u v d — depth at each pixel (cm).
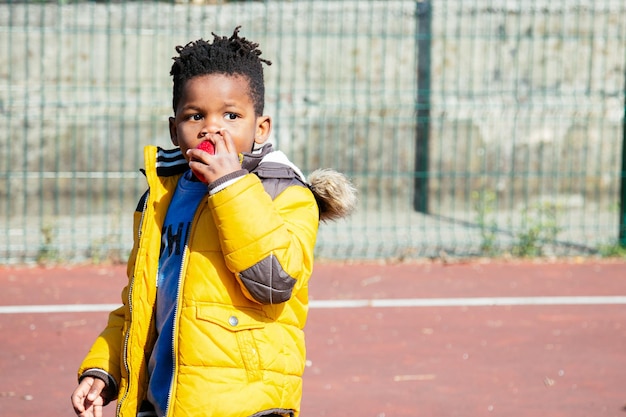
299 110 1747
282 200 380
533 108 1784
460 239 1587
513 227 1697
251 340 368
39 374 860
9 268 1359
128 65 1722
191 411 360
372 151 1775
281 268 358
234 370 364
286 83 1750
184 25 1734
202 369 363
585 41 1798
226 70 376
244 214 353
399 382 847
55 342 970
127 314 394
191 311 367
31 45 1700
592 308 1150
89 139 1717
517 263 1437
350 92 1766
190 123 379
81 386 396
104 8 1717
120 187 1712
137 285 387
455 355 937
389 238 1588
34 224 1670
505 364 908
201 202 379
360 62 1761
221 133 366
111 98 1722
